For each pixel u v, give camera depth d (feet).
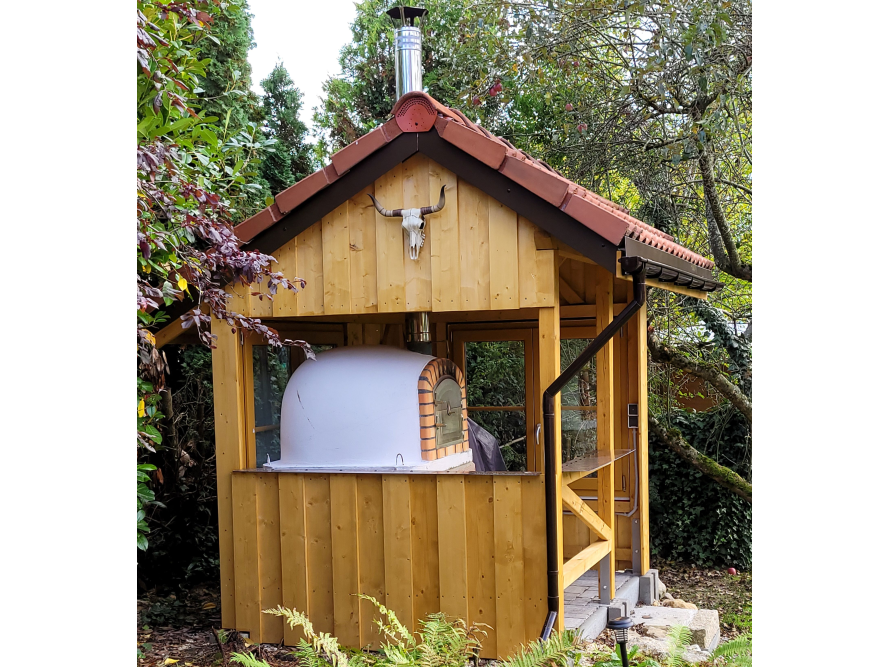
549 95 37.14
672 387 36.55
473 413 28.63
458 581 19.13
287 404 21.86
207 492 29.96
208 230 17.46
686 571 32.50
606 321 23.63
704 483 32.94
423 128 19.17
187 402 31.50
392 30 52.90
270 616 21.03
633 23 33.68
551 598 18.21
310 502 20.66
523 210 18.38
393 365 21.24
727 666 13.04
